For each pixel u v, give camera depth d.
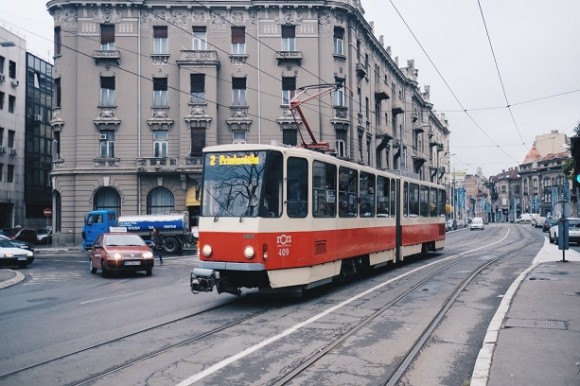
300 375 6.35
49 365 6.89
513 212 145.62
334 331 8.69
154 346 7.84
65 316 10.65
